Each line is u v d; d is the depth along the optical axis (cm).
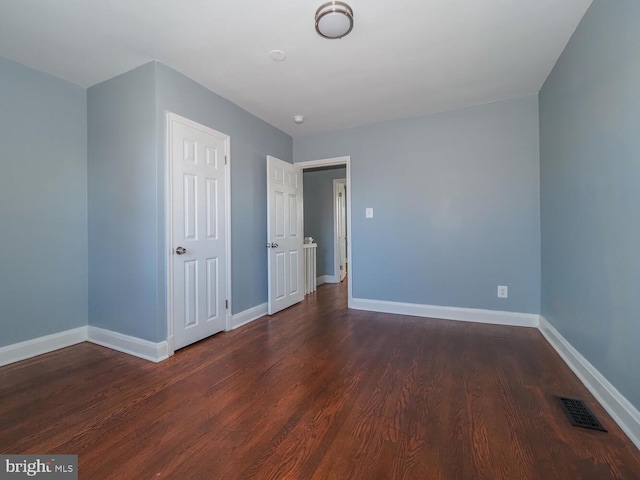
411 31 202
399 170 361
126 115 250
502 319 318
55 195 259
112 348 260
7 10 178
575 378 201
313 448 138
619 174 157
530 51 228
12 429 152
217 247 292
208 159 281
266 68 247
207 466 128
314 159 410
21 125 240
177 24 193
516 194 311
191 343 265
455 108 331
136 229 245
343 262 650
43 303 253
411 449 137
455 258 337
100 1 172
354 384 196
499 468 125
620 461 129
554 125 254
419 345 262
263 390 189
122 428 153
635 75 142
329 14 175
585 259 197
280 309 378
